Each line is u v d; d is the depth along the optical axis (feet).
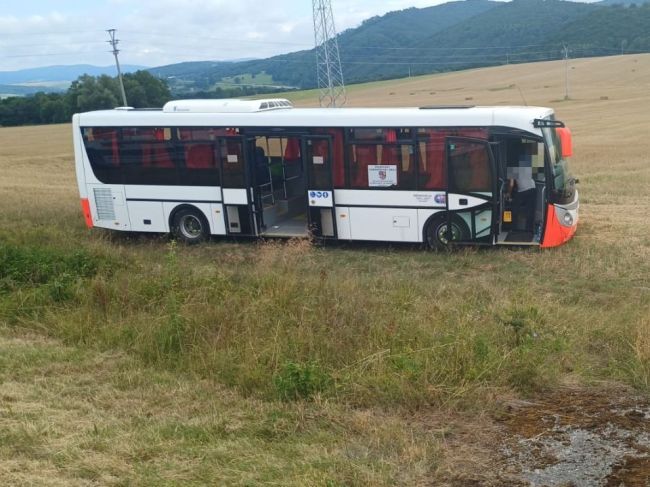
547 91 265.34
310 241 49.26
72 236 54.44
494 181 45.50
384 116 47.24
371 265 45.16
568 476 17.67
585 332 28.66
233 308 31.40
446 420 21.50
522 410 21.93
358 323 29.19
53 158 150.20
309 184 49.52
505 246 47.91
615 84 270.67
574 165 98.48
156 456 19.53
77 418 22.50
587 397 22.66
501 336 27.35
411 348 26.32
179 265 40.91
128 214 55.06
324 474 18.04
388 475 18.02
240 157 50.75
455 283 39.73
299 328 28.37
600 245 47.14
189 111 52.34
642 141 126.52
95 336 31.12
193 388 25.05
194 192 52.75
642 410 21.39
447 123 46.06
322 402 22.95
